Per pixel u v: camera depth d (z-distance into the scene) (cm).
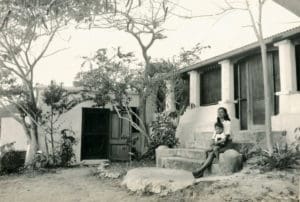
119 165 1067
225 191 571
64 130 1310
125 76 1209
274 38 921
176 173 700
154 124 1232
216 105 1163
